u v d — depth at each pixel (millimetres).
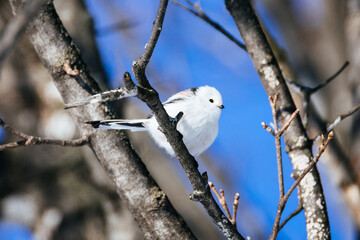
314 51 12148
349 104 10281
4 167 12531
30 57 13102
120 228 11719
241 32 8555
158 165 13477
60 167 12453
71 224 11945
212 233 12805
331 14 12297
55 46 7098
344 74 11039
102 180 12227
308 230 7180
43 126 12695
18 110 12805
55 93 12922
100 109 7180
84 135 7086
